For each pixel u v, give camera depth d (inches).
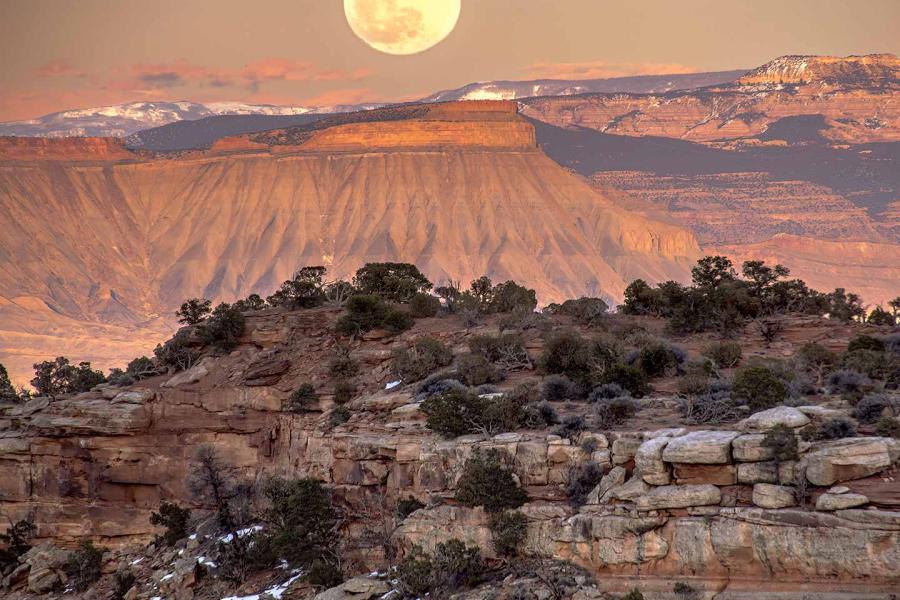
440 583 6136.8
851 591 5295.3
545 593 5812.0
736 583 5556.1
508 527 6186.0
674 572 5708.7
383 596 6304.1
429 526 6525.6
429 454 6830.7
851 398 6402.6
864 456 5457.7
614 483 6053.2
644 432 6151.6
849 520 5339.6
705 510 5689.0
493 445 6574.8
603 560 5880.9
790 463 5575.8
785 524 5462.6
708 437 5787.4
